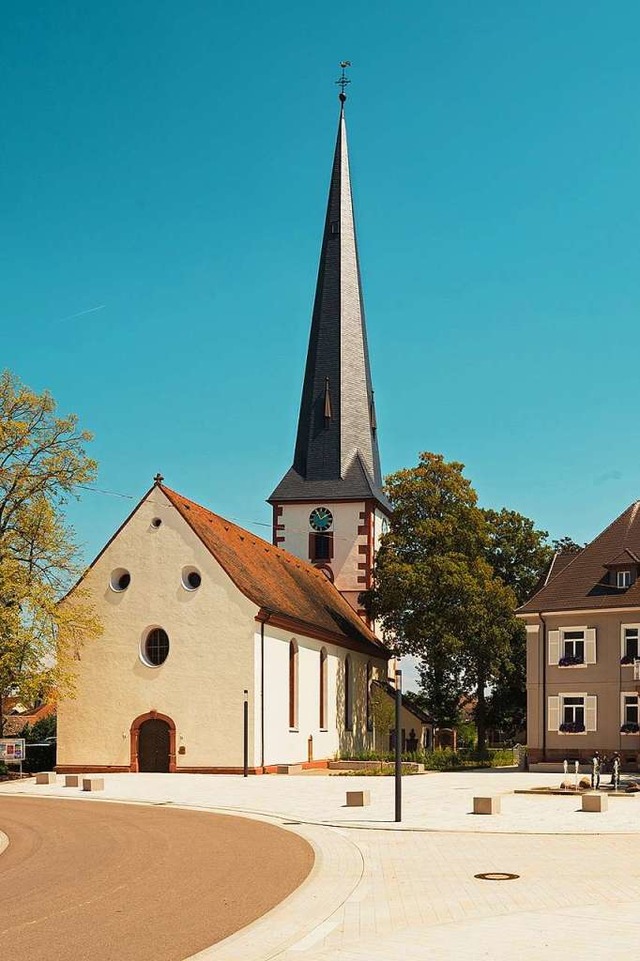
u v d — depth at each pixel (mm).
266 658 53906
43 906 16188
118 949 13195
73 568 54469
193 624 53719
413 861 21641
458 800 35562
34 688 49469
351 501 78062
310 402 81062
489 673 68938
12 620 48906
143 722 53906
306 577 70312
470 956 12562
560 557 62250
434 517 69312
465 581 65188
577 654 53594
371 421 81812
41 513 53312
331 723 64125
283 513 79062
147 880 18812
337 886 18328
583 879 18984
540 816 30406
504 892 17594
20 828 28250
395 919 15289
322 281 82688
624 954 12516
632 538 55719
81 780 45281
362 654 72500
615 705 52094
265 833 26641
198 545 54281
